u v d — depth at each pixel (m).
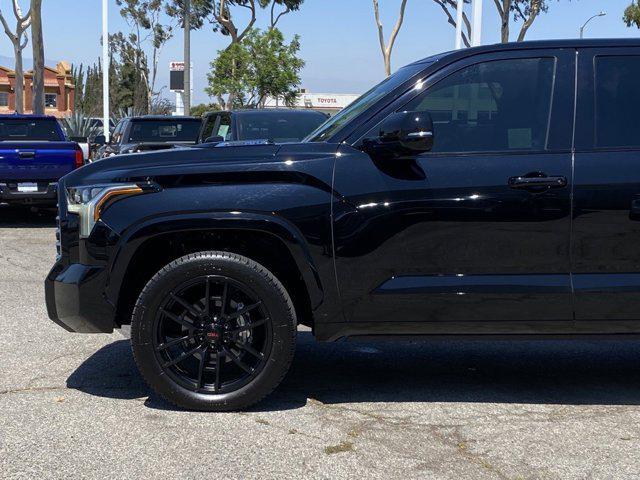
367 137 4.50
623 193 4.36
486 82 4.57
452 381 5.21
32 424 4.30
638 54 4.57
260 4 42.81
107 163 4.59
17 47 32.12
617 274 4.41
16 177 12.25
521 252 4.39
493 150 4.46
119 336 6.23
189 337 4.50
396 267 4.40
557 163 4.40
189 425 4.30
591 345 6.22
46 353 5.72
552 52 4.58
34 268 9.34
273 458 3.87
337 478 3.65
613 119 4.50
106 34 27.89
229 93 31.17
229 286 4.46
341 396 4.86
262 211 4.36
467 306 4.41
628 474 3.73
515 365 5.62
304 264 4.39
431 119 4.25
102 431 4.21
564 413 4.59
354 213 4.37
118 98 67.12
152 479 3.63
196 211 4.36
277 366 4.45
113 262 4.42
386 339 4.55
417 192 4.36
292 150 4.49
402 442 4.10
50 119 14.74
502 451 3.99
